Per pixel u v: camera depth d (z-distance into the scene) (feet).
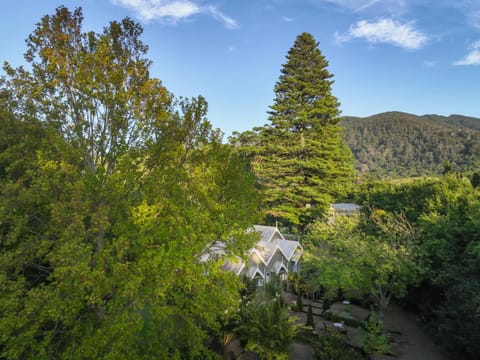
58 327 29.78
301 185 131.95
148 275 27.91
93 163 31.99
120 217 29.53
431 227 60.90
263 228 87.40
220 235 32.45
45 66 30.22
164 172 29.94
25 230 29.68
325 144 130.82
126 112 31.37
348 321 61.46
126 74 31.83
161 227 27.43
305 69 142.00
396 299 73.05
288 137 135.64
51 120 29.81
